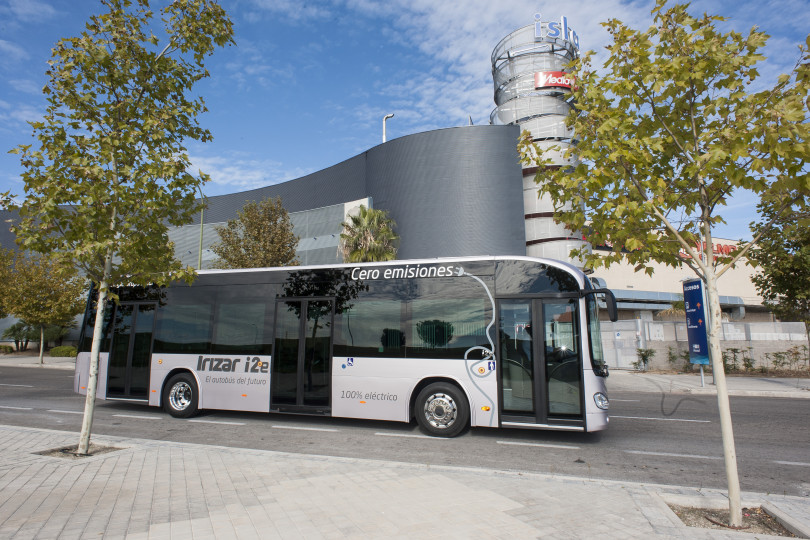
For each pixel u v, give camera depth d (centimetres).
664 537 395
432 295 895
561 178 520
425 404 864
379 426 957
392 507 460
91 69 705
